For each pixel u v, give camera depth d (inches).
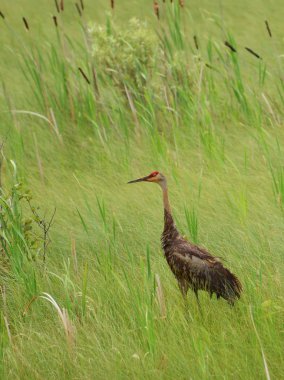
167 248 456.8
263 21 1035.9
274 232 510.9
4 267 501.4
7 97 726.5
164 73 746.8
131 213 560.1
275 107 738.2
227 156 614.9
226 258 487.5
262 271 469.7
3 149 695.1
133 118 743.1
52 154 694.5
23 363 403.9
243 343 398.6
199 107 694.5
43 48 968.9
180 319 426.6
